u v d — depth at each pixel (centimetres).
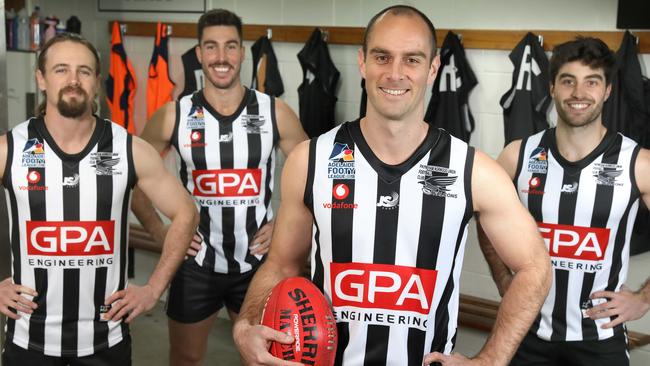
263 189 333
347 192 189
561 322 261
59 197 240
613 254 259
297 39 430
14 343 248
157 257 505
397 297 188
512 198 187
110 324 251
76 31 500
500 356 183
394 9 180
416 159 187
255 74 442
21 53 475
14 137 241
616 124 326
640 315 257
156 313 502
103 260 247
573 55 246
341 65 418
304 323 179
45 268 242
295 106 443
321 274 194
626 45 324
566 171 261
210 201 326
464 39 373
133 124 502
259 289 196
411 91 176
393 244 188
